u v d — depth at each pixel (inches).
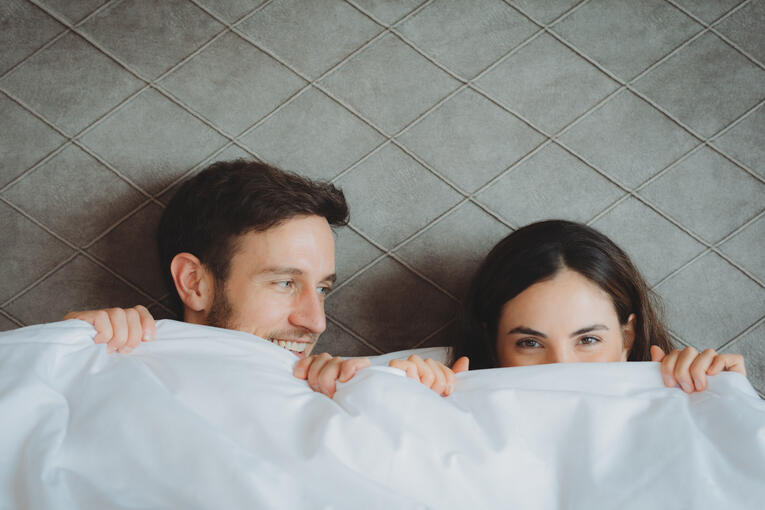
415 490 27.5
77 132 49.6
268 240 42.4
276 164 50.2
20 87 49.6
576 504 28.5
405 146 50.4
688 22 50.7
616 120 50.5
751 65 50.4
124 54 50.0
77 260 49.3
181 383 30.2
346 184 50.4
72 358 31.2
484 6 50.8
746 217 50.1
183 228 44.6
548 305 41.8
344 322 50.5
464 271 50.4
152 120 49.9
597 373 35.0
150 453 26.6
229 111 50.2
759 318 49.8
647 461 29.2
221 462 25.9
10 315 49.0
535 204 50.4
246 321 42.8
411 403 29.7
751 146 50.2
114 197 49.6
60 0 50.0
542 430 30.7
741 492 28.3
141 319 35.6
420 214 50.5
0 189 49.2
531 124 50.6
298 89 50.4
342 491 26.5
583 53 50.7
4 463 26.4
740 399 32.1
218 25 50.4
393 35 50.7
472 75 50.6
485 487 28.1
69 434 27.7
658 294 50.1
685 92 50.4
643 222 50.3
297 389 31.3
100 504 25.4
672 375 35.2
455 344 48.4
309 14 50.6
